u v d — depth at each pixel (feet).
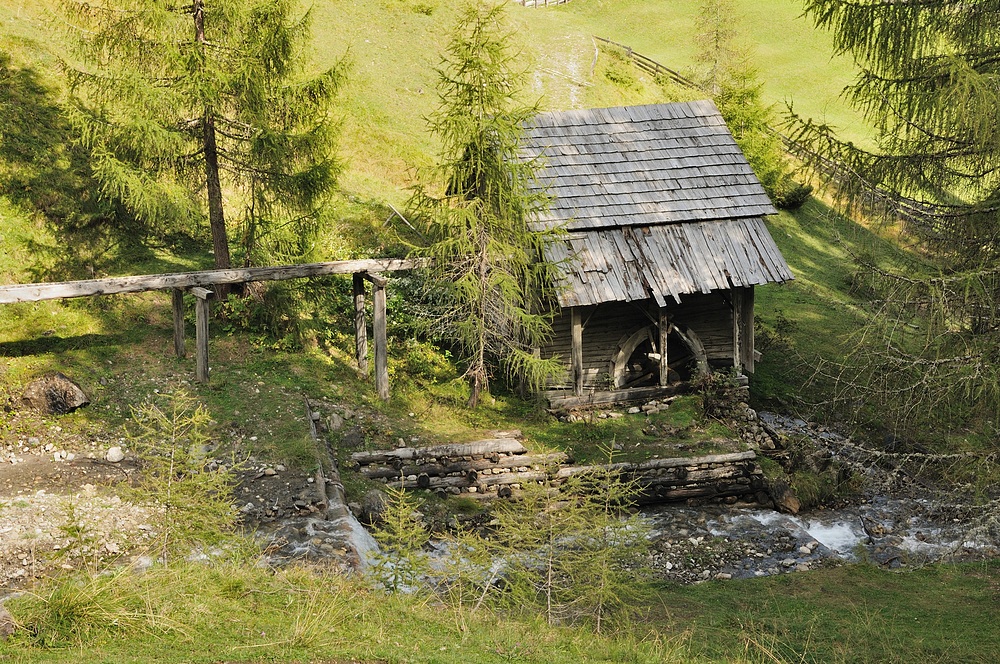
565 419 70.44
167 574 32.76
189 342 67.77
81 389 58.13
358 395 66.90
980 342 43.01
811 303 97.45
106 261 73.97
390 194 96.02
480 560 38.96
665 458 63.46
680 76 139.13
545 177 72.43
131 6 62.69
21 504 46.39
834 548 57.72
